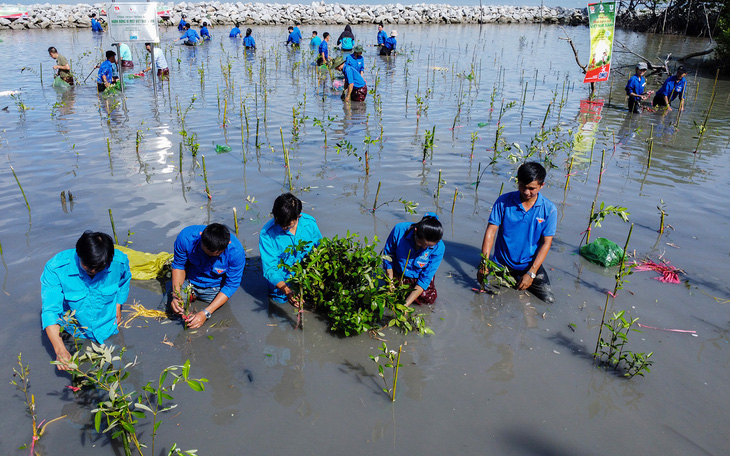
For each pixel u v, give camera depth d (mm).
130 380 4293
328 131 11391
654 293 5688
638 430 3932
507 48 26719
